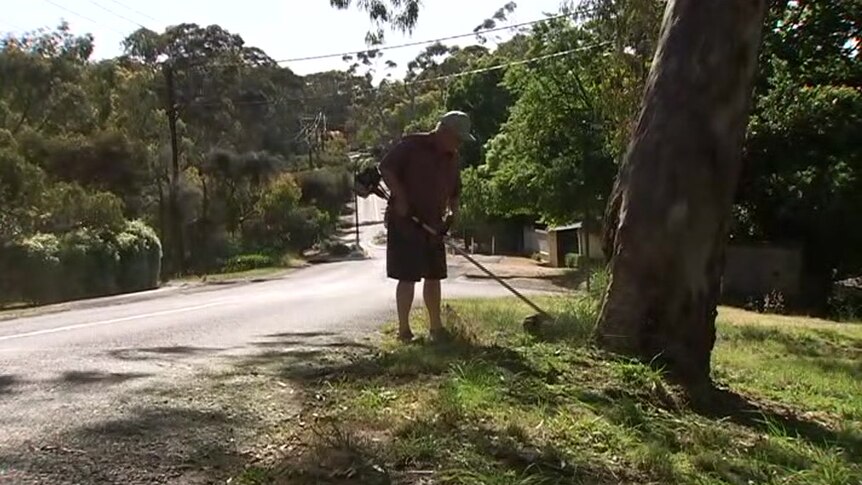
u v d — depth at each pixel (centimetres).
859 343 1295
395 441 384
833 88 2231
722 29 638
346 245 6078
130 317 1041
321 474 348
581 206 2883
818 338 1323
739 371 852
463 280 2834
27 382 524
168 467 362
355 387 496
